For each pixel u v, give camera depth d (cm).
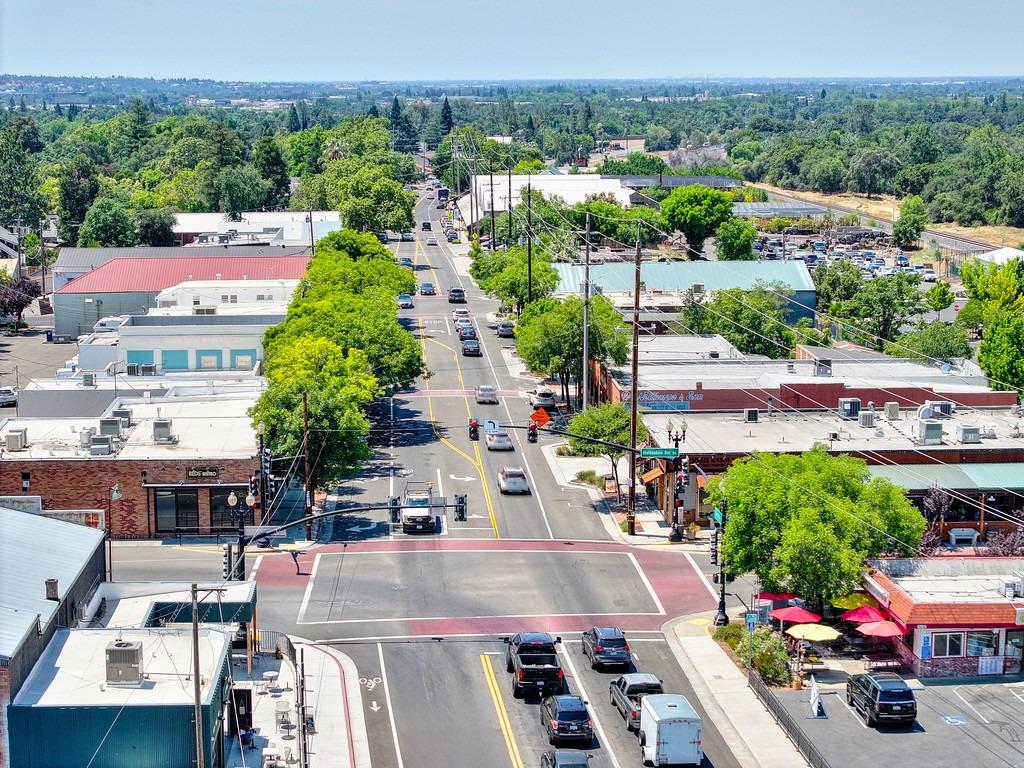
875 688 4916
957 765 4569
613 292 13750
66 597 4922
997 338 10431
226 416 8481
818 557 5600
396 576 6650
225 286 12838
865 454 7512
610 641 5500
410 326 14512
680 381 9131
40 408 9112
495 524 7556
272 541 7244
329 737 4775
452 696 5188
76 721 4178
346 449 7625
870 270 19575
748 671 5384
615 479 8075
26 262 19762
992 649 5478
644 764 4562
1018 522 7150
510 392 11138
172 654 4656
